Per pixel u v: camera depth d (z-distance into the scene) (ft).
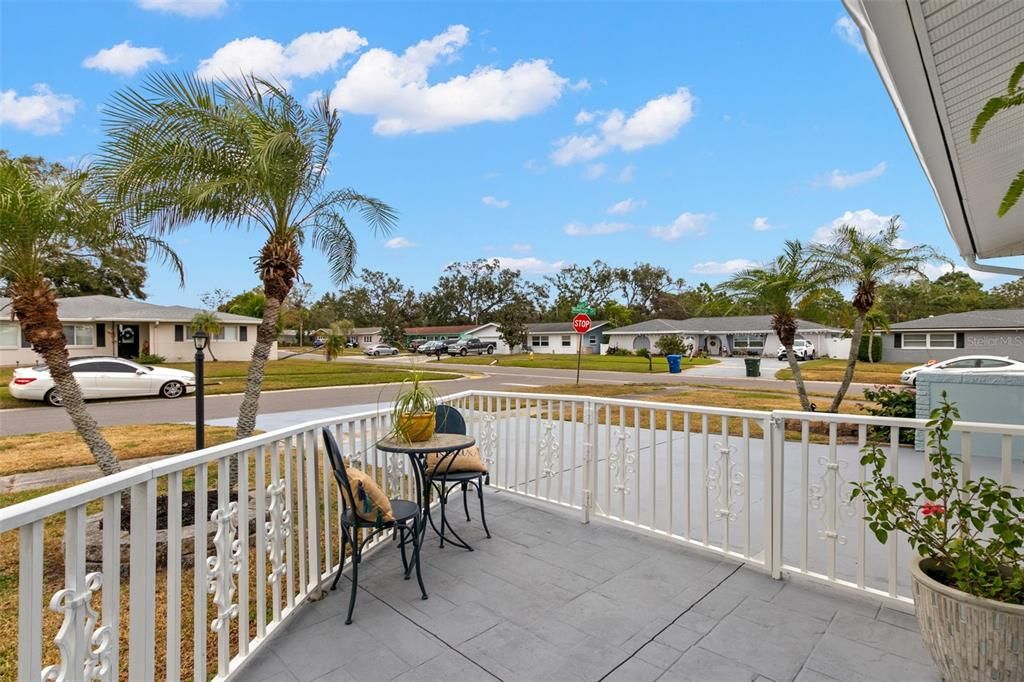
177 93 12.69
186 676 7.23
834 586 9.01
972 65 7.22
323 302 185.68
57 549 12.01
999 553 6.00
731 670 6.89
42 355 12.43
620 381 62.08
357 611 8.50
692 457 20.48
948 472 6.91
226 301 154.71
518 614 8.37
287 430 8.26
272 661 7.14
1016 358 84.23
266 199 14.02
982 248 18.49
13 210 11.41
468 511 13.44
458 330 171.01
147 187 12.69
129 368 43.01
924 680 6.63
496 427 15.46
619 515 13.26
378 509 8.50
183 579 10.41
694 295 174.40
